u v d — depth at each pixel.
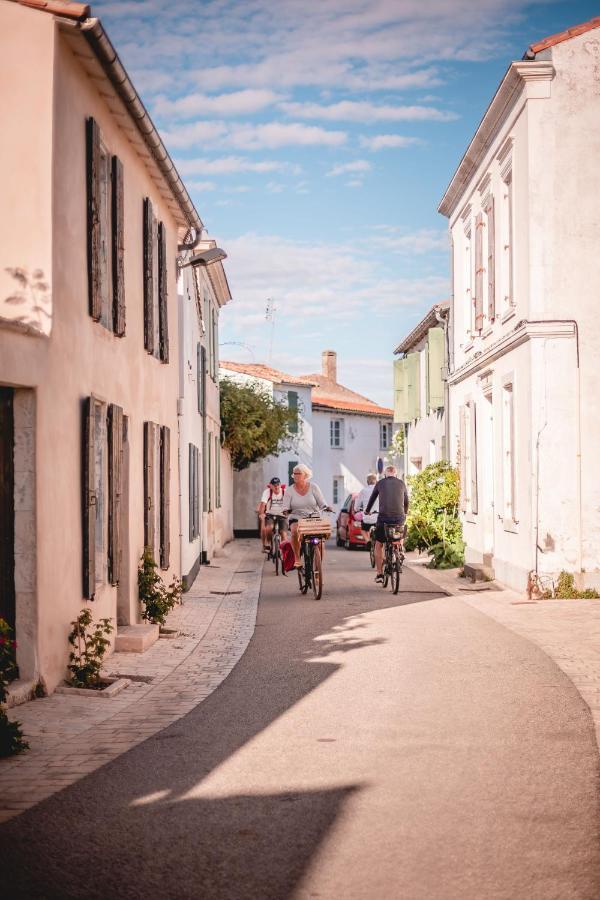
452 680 8.79
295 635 11.98
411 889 4.15
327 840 4.75
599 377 15.29
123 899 4.11
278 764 6.18
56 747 6.87
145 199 13.63
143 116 11.37
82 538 9.66
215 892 4.16
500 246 17.64
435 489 22.80
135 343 12.84
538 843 4.66
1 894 4.18
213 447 28.97
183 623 13.78
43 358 8.45
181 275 17.92
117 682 9.09
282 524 23.00
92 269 10.05
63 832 4.97
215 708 8.01
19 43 8.80
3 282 8.71
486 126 18.08
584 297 15.30
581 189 15.34
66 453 9.15
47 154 8.76
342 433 55.66
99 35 9.09
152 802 5.46
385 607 14.53
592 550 15.24
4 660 6.86
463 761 6.13
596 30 15.42
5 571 8.27
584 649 10.52
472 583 18.31
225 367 46.94
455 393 23.36
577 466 15.23
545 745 6.48
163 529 14.54
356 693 8.34
